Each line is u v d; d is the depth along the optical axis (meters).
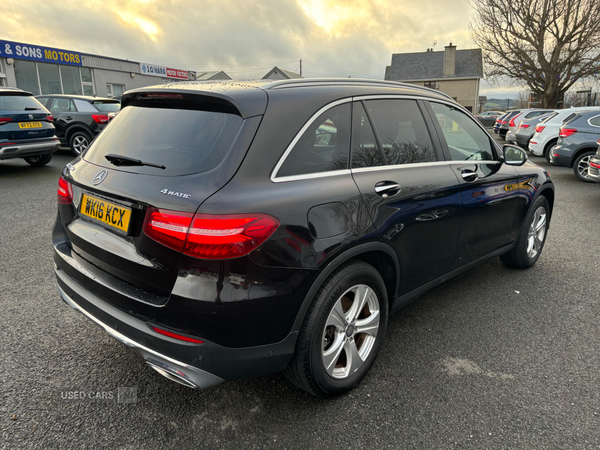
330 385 2.17
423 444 1.97
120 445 1.94
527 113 15.94
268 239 1.77
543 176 3.97
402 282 2.58
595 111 9.27
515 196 3.54
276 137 1.95
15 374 2.41
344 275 2.09
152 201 1.80
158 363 1.84
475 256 3.25
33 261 4.07
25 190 7.20
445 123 2.97
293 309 1.90
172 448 1.93
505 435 2.03
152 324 1.83
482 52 26.94
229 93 2.00
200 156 1.89
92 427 2.04
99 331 2.88
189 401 2.24
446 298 3.52
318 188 2.02
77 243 2.25
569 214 6.42
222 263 1.70
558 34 24.44
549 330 3.01
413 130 2.70
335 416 2.15
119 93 25.56
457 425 2.09
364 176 2.27
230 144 1.87
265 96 2.03
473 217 3.04
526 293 3.61
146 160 2.01
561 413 2.17
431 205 2.61
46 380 2.37
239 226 1.70
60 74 21.70
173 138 2.04
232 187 1.77
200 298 1.71
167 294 1.80
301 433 2.03
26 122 8.23
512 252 3.93
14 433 1.98
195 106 2.11
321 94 2.23
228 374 1.84
